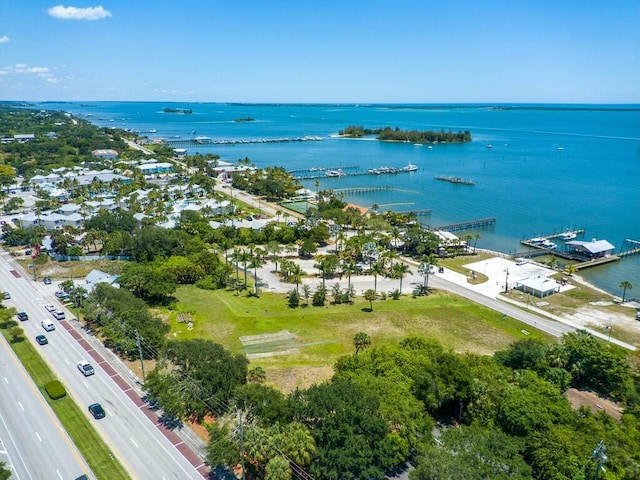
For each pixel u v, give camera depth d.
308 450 63.91
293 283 153.00
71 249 166.25
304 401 72.00
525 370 87.44
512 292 150.25
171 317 123.69
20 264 160.25
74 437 74.81
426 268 149.62
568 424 72.06
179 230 189.50
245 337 114.19
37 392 87.12
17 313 118.81
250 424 69.94
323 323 123.12
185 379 80.88
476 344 113.19
